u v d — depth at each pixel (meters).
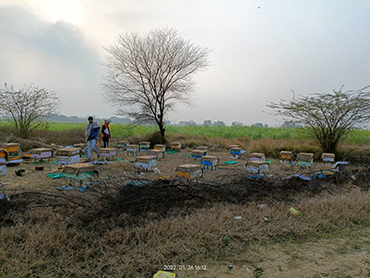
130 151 12.61
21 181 6.52
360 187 6.38
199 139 18.05
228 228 3.80
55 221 3.74
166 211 4.33
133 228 3.58
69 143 15.64
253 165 6.88
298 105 11.61
